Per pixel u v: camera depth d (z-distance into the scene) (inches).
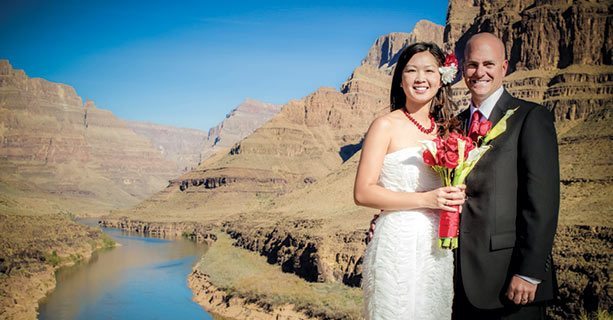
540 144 198.1
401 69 226.7
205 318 2075.5
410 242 210.7
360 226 2630.4
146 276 2933.1
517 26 3983.8
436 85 220.5
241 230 4116.6
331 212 3400.6
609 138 2057.1
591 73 3297.2
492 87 217.9
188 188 7588.6
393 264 211.5
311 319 1793.8
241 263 2962.6
